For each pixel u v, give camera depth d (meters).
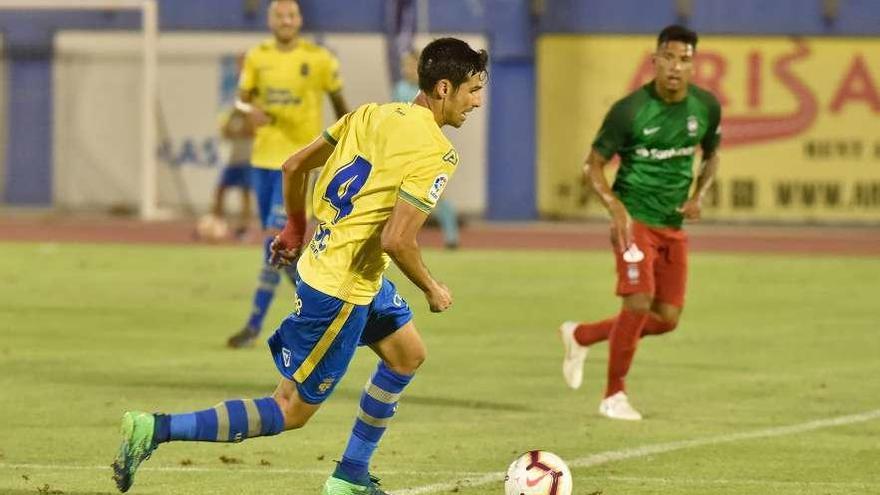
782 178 81.00
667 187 29.88
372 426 21.06
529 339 41.50
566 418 29.53
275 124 40.06
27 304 47.91
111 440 26.42
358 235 19.83
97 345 39.22
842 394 32.88
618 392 29.81
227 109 82.06
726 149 80.88
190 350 38.38
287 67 40.03
